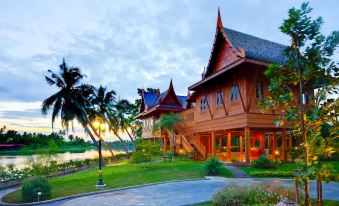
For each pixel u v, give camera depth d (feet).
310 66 18.33
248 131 63.52
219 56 79.56
